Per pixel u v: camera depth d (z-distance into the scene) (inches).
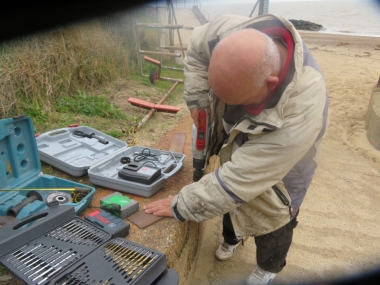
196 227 87.9
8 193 70.7
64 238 51.6
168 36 316.5
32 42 149.8
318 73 56.9
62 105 148.6
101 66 197.2
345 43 593.6
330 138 186.1
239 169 56.5
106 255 48.4
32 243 49.6
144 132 134.7
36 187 79.0
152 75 218.1
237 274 86.5
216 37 69.1
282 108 52.8
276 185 63.5
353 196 127.0
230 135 64.0
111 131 131.3
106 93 187.3
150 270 45.8
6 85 127.9
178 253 71.6
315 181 136.9
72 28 174.1
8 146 73.5
